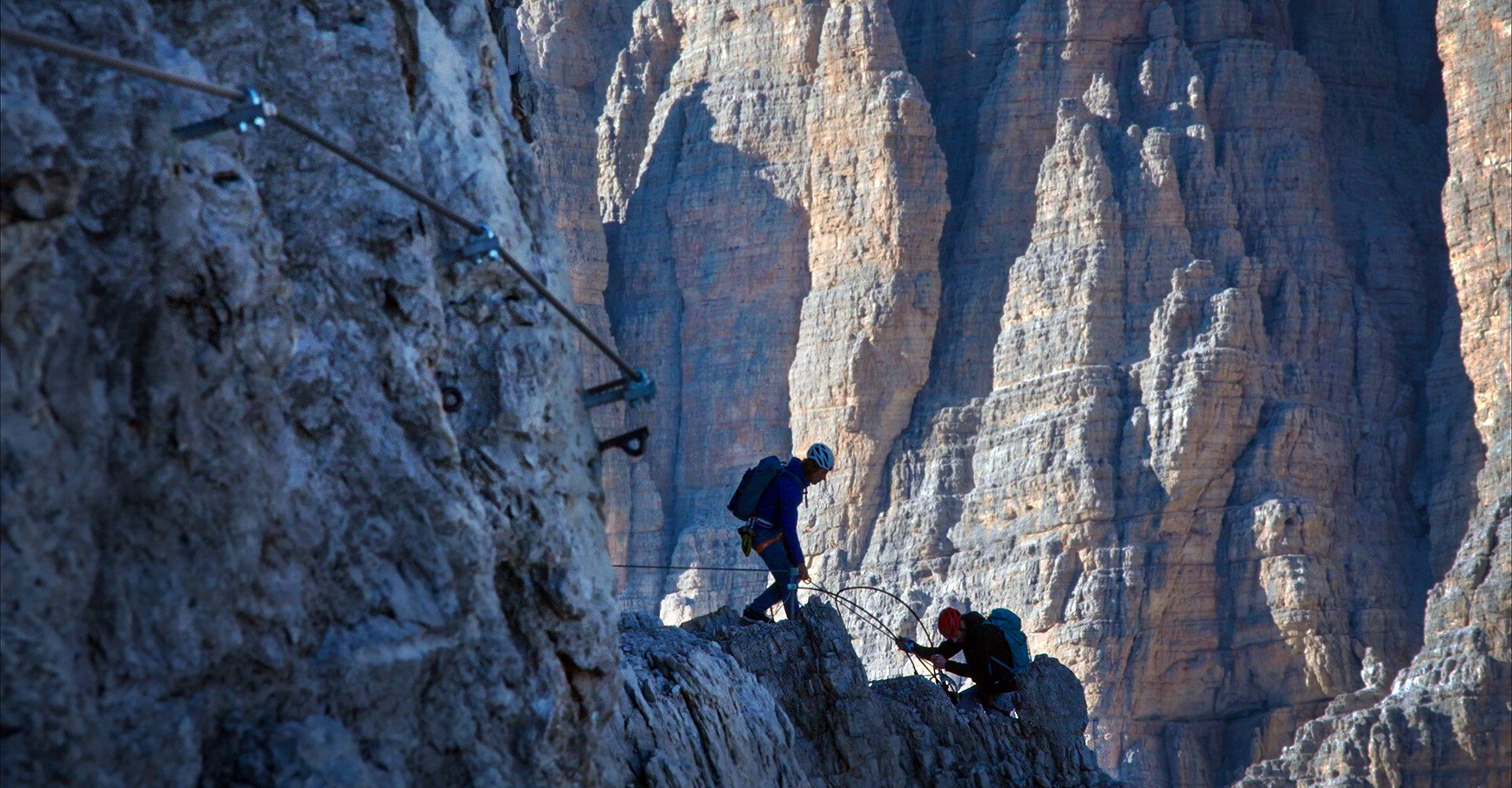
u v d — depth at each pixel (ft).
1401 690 455.63
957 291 598.34
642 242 652.89
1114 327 558.15
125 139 39.04
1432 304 594.24
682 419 633.61
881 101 596.70
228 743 39.99
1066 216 573.33
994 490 556.51
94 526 37.63
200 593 39.24
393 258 46.42
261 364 41.60
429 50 51.44
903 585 564.71
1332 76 620.49
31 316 36.06
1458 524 525.75
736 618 98.27
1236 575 516.73
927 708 105.91
